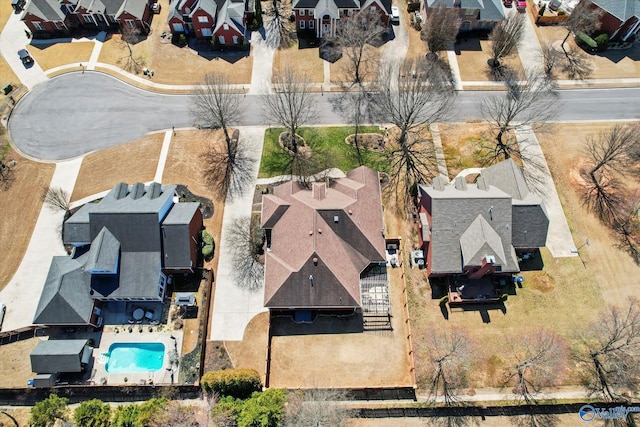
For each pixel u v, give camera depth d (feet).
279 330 191.11
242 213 222.28
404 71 267.80
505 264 184.03
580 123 251.39
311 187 219.61
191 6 281.74
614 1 270.46
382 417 174.70
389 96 240.53
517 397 176.86
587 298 198.29
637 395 176.65
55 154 244.22
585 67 274.16
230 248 212.02
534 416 174.19
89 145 247.09
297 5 277.64
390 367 183.83
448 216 194.08
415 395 177.88
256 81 271.28
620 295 198.90
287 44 287.89
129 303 196.85
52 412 165.37
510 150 241.35
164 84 271.69
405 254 208.95
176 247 193.98
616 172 232.53
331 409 163.12
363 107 259.39
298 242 190.39
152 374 182.39
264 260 207.31
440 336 189.16
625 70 272.92
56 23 289.74
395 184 230.07
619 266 205.98
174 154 242.37
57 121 256.93
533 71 272.51
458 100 262.47
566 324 192.13
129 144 246.68
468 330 190.80
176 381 180.75
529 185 229.86
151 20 302.04
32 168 239.50
